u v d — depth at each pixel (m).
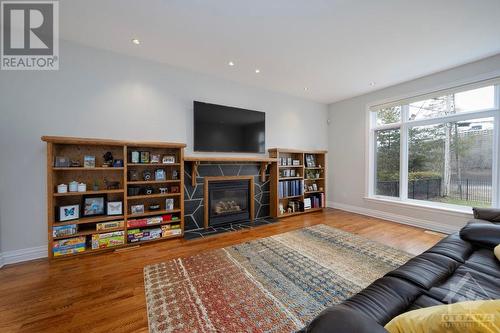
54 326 1.38
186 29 2.28
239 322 1.41
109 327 1.37
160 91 3.07
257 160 3.60
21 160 2.31
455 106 3.17
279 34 2.35
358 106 4.41
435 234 3.07
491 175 2.86
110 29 2.29
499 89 2.77
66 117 2.52
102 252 2.48
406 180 3.75
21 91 2.31
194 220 3.27
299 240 2.83
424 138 3.53
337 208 4.80
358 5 1.90
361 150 4.34
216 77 3.52
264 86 3.93
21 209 2.31
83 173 2.63
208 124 3.38
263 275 1.97
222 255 2.39
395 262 2.22
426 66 3.07
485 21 2.09
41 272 2.04
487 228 1.62
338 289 1.76
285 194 4.09
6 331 1.34
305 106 4.64
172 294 1.70
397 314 0.93
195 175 3.23
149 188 2.92
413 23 2.13
